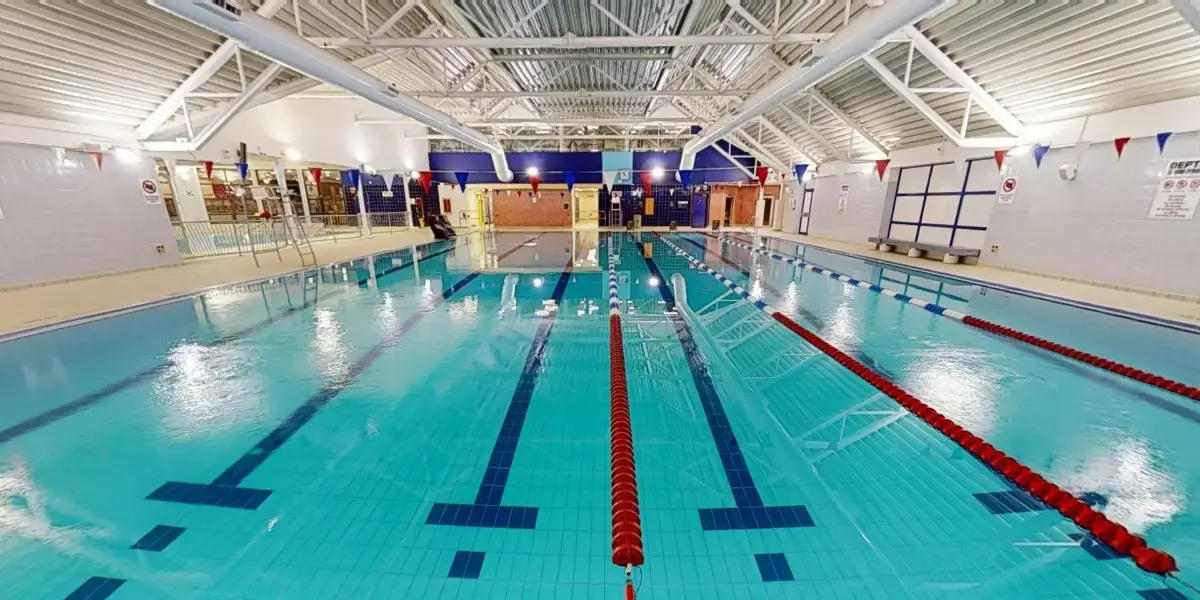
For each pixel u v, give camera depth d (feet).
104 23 12.08
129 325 11.73
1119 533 4.70
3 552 4.57
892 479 5.93
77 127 15.75
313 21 14.49
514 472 6.03
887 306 14.30
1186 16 8.41
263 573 4.39
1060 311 13.03
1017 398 7.98
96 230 16.80
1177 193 13.20
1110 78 13.25
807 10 13.94
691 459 6.38
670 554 4.68
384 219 41.96
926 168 23.48
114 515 5.12
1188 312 11.87
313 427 7.08
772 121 30.89
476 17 14.51
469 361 9.75
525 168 40.04
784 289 16.87
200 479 5.79
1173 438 6.67
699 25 16.35
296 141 27.25
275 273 18.11
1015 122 16.92
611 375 9.09
